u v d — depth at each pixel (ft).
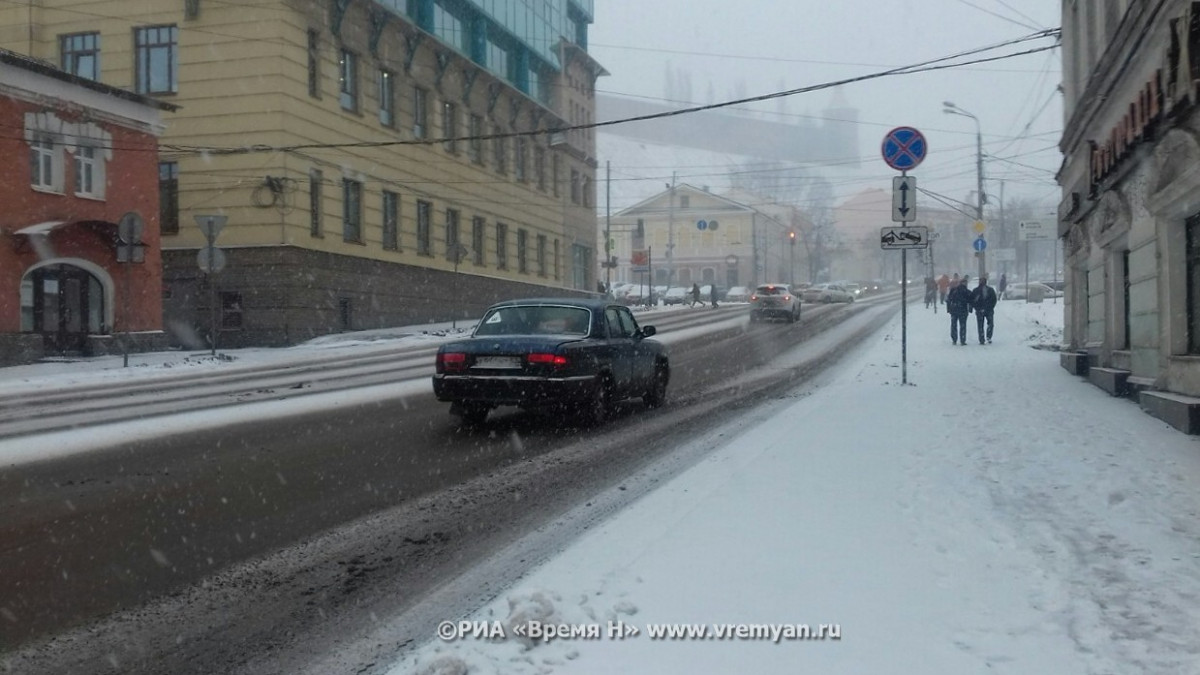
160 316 97.76
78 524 24.53
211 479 30.07
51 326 87.86
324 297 112.37
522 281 167.53
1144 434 33.86
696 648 15.08
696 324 125.18
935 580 18.08
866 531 21.45
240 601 18.75
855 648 14.96
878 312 150.30
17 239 81.92
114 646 16.49
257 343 106.73
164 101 105.81
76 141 87.71
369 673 15.21
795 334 104.73
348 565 21.08
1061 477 26.73
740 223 342.85
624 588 17.84
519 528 24.06
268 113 106.11
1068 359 58.85
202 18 107.55
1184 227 38.93
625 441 37.22
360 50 120.57
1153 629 15.40
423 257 135.03
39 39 112.27
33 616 17.94
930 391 48.78
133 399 54.34
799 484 26.40
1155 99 37.45
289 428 40.81
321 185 112.88
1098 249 53.67
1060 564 18.89
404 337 111.34
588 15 198.18
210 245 83.46
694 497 25.34
